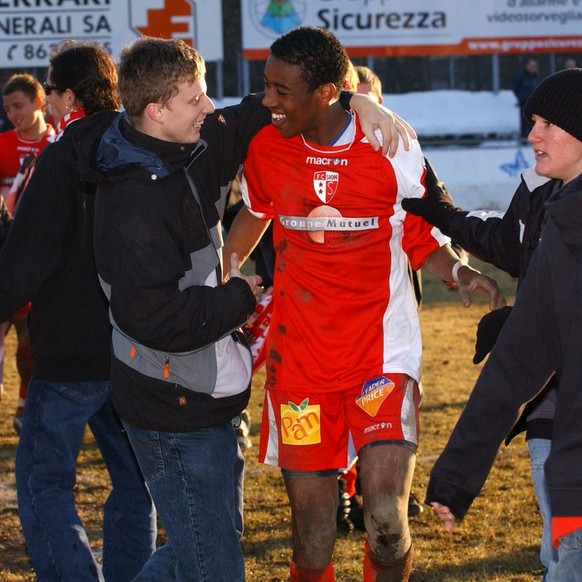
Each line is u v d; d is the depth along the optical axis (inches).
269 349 148.4
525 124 636.7
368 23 633.0
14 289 139.3
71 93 150.5
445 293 440.1
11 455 241.1
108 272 120.8
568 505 103.8
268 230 191.2
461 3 634.8
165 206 119.3
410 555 140.0
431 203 141.3
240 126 142.7
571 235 103.9
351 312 143.6
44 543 143.6
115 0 616.7
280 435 147.6
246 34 622.2
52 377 147.4
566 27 641.6
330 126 140.7
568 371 105.4
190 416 125.2
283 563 180.4
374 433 141.4
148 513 155.3
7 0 616.1
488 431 111.0
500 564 178.1
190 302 119.3
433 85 643.5
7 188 285.4
